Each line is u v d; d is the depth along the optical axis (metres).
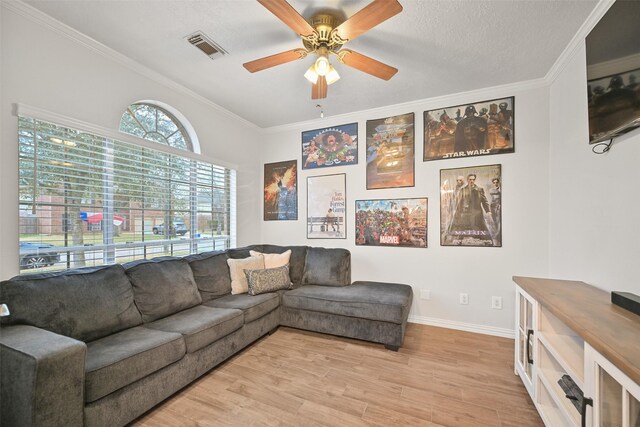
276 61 1.90
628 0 1.36
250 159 3.90
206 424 1.58
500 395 1.84
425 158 3.11
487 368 2.17
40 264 1.86
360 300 2.61
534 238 2.68
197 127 3.05
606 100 1.55
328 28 1.73
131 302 2.01
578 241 2.07
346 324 2.65
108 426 1.41
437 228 3.05
